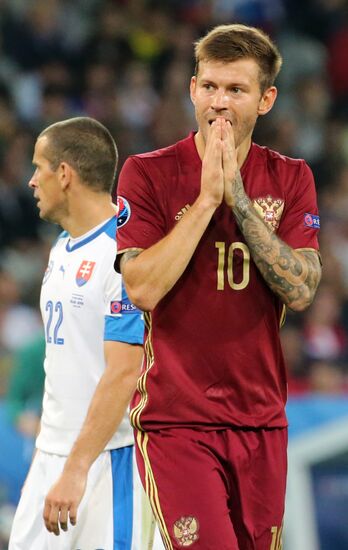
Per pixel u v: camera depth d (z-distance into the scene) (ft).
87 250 47.21
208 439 40.27
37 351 76.69
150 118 139.95
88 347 46.65
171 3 153.17
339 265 123.13
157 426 40.47
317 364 108.88
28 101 135.64
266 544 41.14
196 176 40.78
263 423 40.70
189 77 144.66
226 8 155.84
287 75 152.97
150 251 39.27
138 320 44.73
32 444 76.84
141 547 46.91
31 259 116.16
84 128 47.93
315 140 145.48
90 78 138.72
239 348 40.37
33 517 47.65
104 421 43.88
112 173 48.34
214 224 40.37
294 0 159.33
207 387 40.40
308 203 41.70
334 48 157.07
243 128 39.99
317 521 78.02
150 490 40.50
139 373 44.60
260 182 41.24
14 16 140.36
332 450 80.28
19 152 123.03
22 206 120.06
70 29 143.13
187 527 39.52
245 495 40.70
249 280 40.45
